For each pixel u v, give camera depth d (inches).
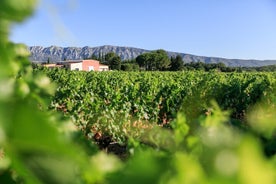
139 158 28.9
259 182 22.5
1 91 27.3
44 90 64.7
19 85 53.1
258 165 22.7
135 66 4923.7
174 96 671.8
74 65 4281.5
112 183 31.9
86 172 37.9
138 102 599.5
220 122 65.7
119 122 490.0
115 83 1155.9
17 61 59.8
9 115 24.7
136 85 831.7
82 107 474.9
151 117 598.9
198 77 1352.1
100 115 470.6
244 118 655.8
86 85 859.4
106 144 467.8
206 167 26.2
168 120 637.3
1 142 24.9
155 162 28.6
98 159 40.0
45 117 26.2
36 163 27.3
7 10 27.2
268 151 70.5
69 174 27.9
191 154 51.4
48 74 1503.4
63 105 559.2
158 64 4972.9
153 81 1142.3
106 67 4958.2
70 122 58.9
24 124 24.5
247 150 22.9
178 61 4879.4
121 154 446.0
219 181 22.5
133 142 73.4
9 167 47.9
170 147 62.8
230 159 23.0
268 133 50.3
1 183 47.8
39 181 27.9
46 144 25.4
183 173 24.8
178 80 1262.3
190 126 67.1
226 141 30.6
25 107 25.4
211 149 28.4
